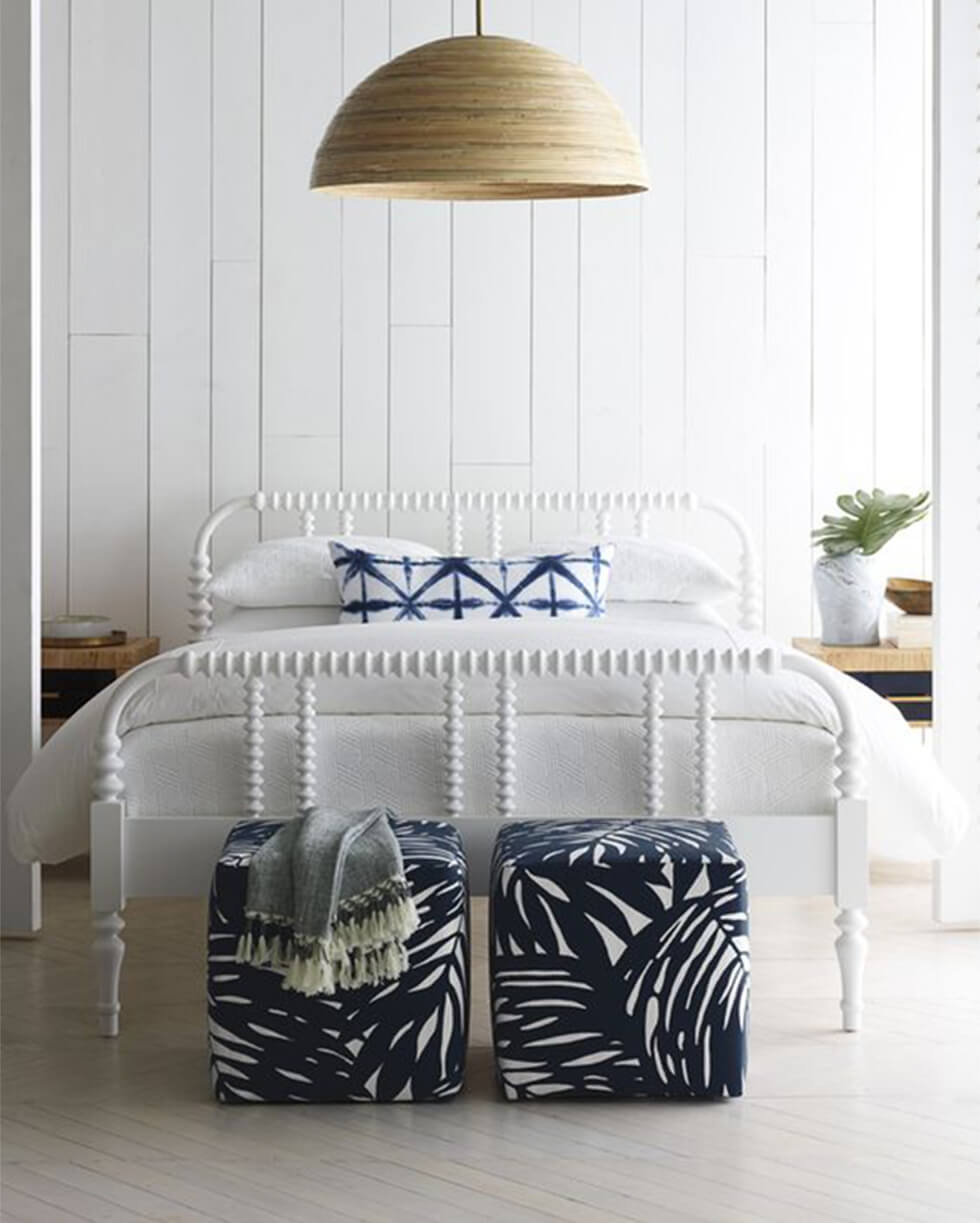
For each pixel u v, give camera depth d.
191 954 3.90
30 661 3.97
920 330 5.28
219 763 3.35
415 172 3.32
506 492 5.25
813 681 3.45
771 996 3.56
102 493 5.23
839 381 5.27
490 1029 3.42
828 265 5.25
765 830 3.34
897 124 5.24
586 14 5.18
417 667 3.22
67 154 5.16
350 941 2.91
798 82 5.22
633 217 5.22
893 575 5.34
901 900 4.34
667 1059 2.96
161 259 5.19
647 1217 2.53
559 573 4.41
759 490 5.28
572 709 3.43
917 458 5.30
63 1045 3.29
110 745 3.30
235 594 4.68
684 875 2.94
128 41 5.14
